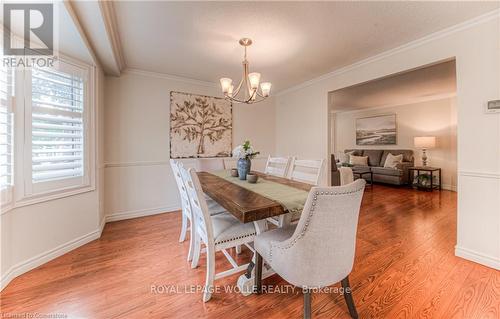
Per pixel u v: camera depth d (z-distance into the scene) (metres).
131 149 3.19
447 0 1.69
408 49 2.38
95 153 2.50
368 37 2.24
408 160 5.51
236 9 1.80
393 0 1.69
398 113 5.92
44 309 1.41
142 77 3.23
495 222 1.85
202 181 2.12
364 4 1.74
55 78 2.09
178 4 1.73
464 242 2.01
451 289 1.58
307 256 1.13
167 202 3.51
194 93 3.65
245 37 2.24
